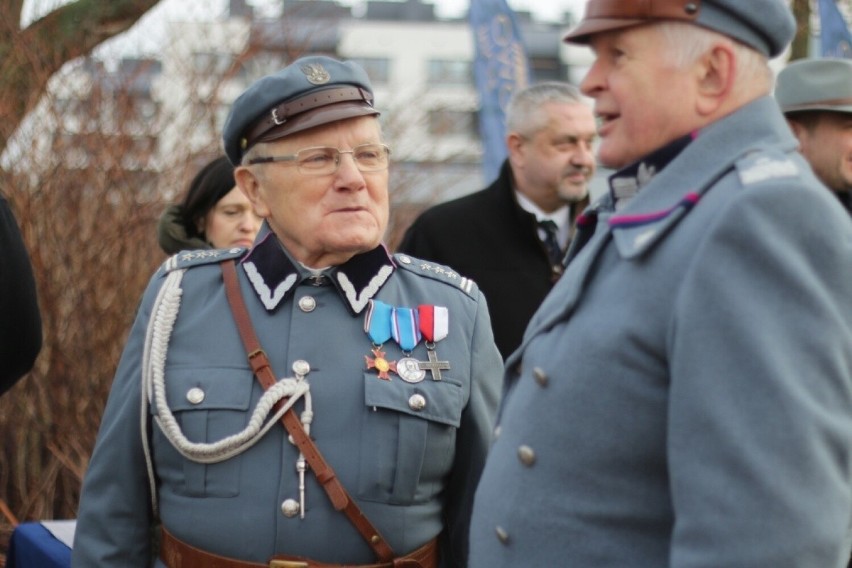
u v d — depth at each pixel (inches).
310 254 93.1
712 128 65.4
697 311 59.9
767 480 56.5
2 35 218.2
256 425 87.7
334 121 90.8
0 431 200.7
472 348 94.8
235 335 91.7
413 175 294.5
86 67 221.1
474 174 313.4
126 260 206.1
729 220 59.9
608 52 67.7
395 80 334.3
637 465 63.4
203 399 89.4
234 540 87.7
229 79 243.1
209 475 88.9
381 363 90.1
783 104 125.8
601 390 64.0
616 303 64.8
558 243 152.6
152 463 93.8
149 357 92.4
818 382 57.7
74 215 203.5
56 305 200.2
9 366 117.6
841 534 57.2
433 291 96.1
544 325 69.2
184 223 137.3
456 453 94.2
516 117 152.5
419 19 1063.6
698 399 58.9
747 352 58.1
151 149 215.9
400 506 88.9
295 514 87.3
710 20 64.9
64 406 200.4
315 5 280.1
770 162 62.0
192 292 94.8
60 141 206.4
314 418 88.9
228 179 134.6
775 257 58.6
